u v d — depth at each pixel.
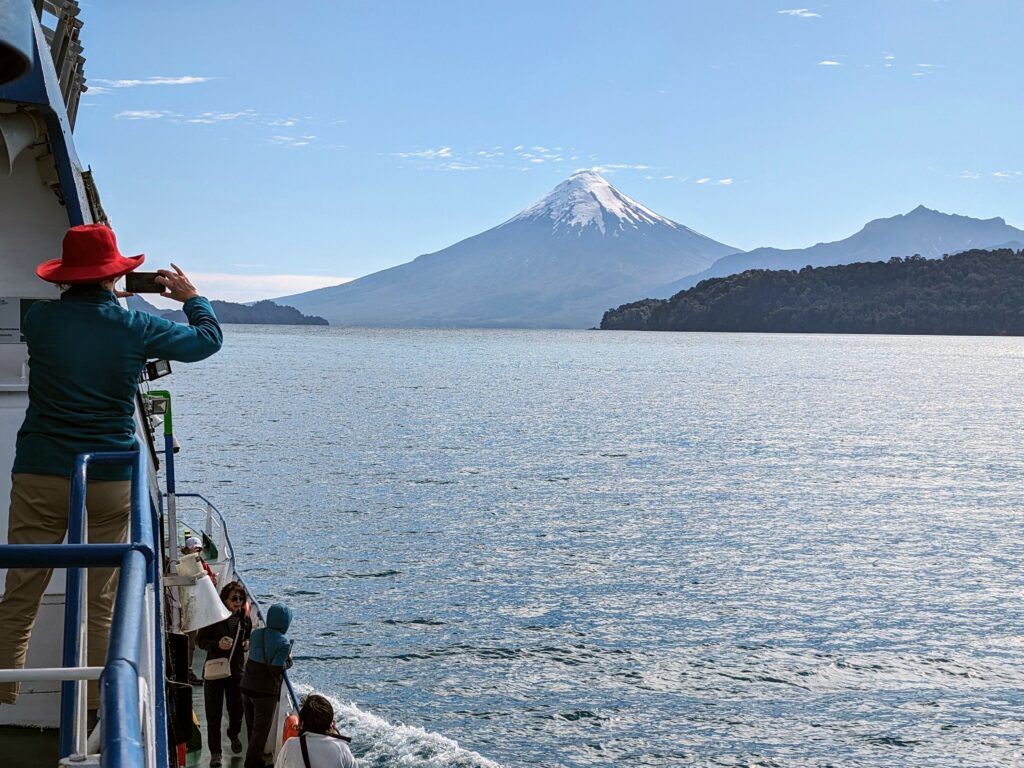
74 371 4.56
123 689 1.96
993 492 70.81
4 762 5.94
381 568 43.12
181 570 10.24
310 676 29.38
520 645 33.22
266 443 86.75
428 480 69.19
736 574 44.59
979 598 41.38
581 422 116.06
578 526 54.53
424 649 32.31
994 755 25.69
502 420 116.62
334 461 77.06
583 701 28.33
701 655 33.00
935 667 32.47
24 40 2.59
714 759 24.95
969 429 118.06
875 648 34.28
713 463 83.12
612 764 24.34
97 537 4.77
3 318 6.36
